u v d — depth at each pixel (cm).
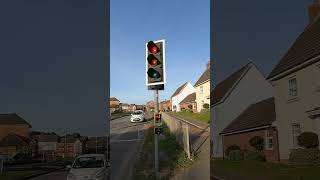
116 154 1423
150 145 1759
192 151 1384
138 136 2338
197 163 1140
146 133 2533
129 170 1086
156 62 880
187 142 1416
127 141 2027
